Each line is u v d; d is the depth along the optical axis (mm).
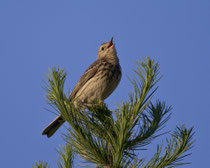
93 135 6480
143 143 6516
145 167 5801
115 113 6375
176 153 5914
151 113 7023
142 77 6258
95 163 6309
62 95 6746
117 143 5812
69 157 6223
